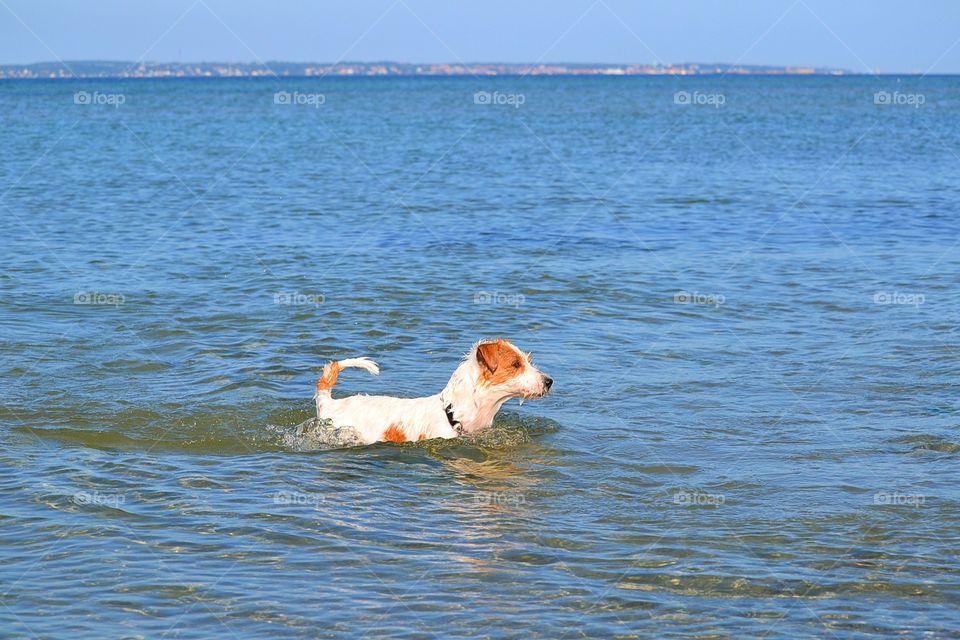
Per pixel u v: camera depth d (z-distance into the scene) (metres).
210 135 51.06
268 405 9.62
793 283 15.14
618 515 7.16
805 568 6.29
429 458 8.39
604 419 9.34
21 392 9.84
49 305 13.39
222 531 6.77
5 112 75.56
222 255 17.12
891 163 34.88
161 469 7.99
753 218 21.69
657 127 58.84
